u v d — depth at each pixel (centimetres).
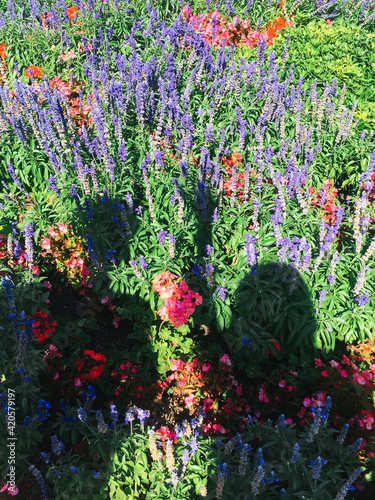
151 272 133
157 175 147
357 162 165
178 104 160
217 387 119
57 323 130
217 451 106
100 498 102
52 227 141
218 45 210
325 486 102
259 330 127
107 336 131
